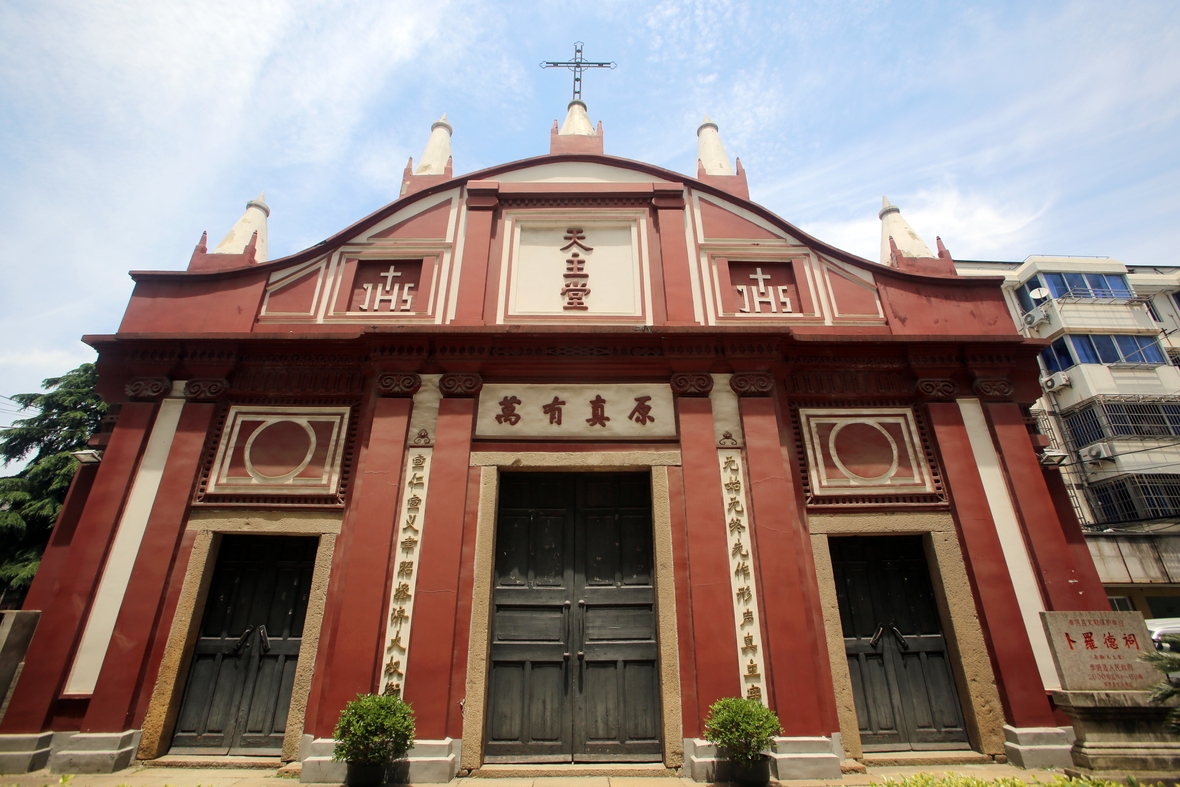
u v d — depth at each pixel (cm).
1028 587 712
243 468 760
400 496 724
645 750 658
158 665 668
